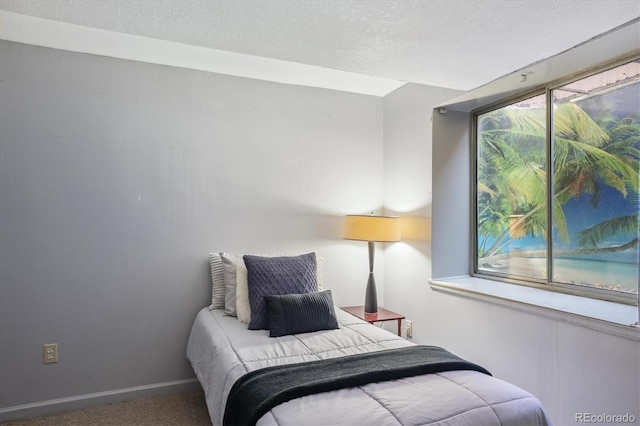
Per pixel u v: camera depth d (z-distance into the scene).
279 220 3.01
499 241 2.70
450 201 2.86
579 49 1.88
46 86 2.41
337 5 1.52
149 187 2.64
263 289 2.34
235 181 2.88
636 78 1.91
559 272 2.29
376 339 2.08
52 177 2.41
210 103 2.82
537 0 1.44
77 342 2.46
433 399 1.38
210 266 2.77
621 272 1.99
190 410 2.43
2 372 2.30
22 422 2.28
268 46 1.91
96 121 2.52
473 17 1.59
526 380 2.09
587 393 1.80
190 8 1.56
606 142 2.04
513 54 1.95
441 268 2.82
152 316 2.64
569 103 2.23
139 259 2.61
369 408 1.31
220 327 2.26
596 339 1.77
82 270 2.47
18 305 2.34
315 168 3.14
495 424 1.31
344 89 3.21
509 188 2.62
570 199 2.22
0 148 2.31
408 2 1.48
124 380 2.57
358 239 2.87
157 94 2.67
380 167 3.33
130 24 1.70
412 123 3.01
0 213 2.30
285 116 3.04
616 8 1.48
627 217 1.95
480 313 2.37
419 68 2.16
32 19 2.09
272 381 1.49
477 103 2.73
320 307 2.26
